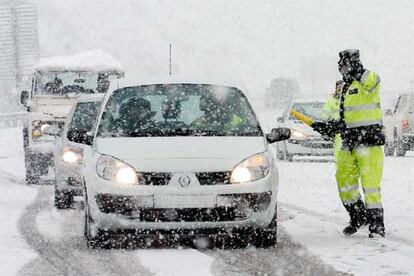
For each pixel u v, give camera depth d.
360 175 13.51
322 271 10.44
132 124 13.41
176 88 14.38
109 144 12.84
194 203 11.98
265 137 13.39
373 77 13.48
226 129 13.37
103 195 12.13
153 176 12.09
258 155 12.50
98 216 12.20
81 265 10.97
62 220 15.75
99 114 13.90
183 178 12.04
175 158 12.27
